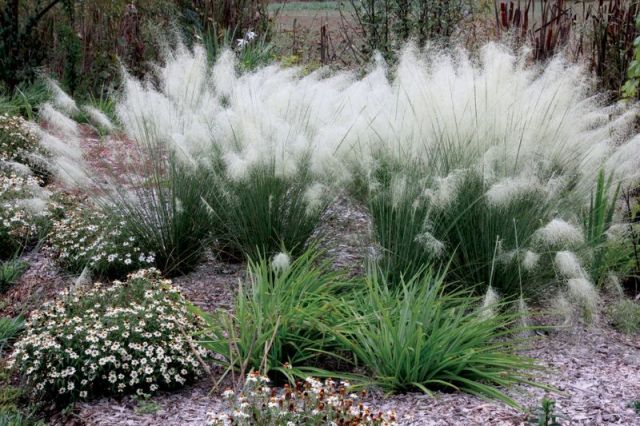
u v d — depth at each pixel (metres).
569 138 5.43
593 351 4.88
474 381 4.33
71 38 11.45
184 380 4.44
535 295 5.30
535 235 5.04
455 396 4.18
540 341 5.04
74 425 4.09
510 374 4.40
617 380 4.39
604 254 5.48
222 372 4.69
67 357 4.39
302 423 3.51
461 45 6.86
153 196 6.07
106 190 6.20
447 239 5.30
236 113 5.93
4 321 5.29
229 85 6.36
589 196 5.62
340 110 5.98
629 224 5.73
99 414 4.20
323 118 5.99
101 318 4.56
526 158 5.23
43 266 6.32
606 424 3.77
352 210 6.43
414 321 4.36
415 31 9.75
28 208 6.54
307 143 5.61
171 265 6.11
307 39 12.50
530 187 5.05
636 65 6.06
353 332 4.54
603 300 5.65
